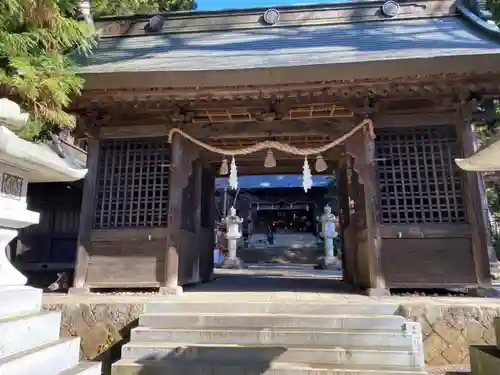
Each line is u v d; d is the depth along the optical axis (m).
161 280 5.59
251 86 5.18
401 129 5.66
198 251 7.28
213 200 8.88
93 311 4.39
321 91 5.23
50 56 3.87
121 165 6.14
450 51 4.79
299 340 3.71
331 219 17.23
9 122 2.18
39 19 3.61
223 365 3.41
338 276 10.59
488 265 5.02
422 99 5.53
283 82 5.06
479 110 5.56
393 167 5.60
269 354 3.56
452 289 5.47
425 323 4.05
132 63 5.89
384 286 5.19
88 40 5.20
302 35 6.91
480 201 5.21
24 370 1.96
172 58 6.14
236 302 4.31
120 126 6.16
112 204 6.01
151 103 5.66
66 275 6.66
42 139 5.72
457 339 3.99
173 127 5.95
